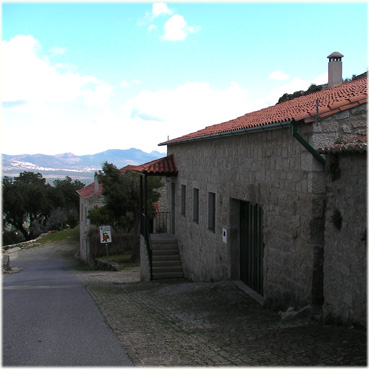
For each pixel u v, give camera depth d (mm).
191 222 14109
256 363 4648
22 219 53750
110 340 6145
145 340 6098
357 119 6496
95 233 28172
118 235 28297
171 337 6246
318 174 6480
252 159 8961
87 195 31141
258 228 9141
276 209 7816
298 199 6953
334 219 5828
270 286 8055
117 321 7637
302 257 6832
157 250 15773
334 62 12516
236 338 5855
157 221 25297
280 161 7633
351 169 5512
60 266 29500
